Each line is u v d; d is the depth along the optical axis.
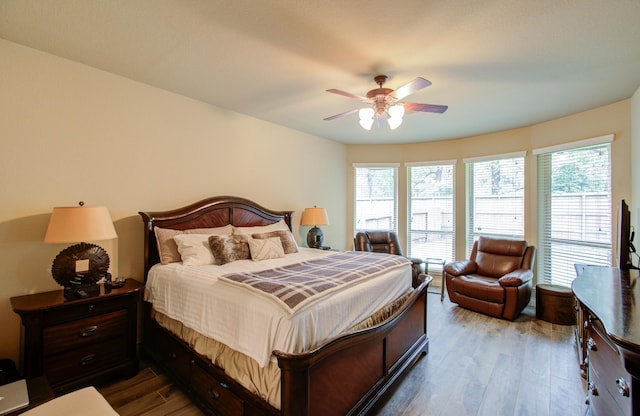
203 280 2.05
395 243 4.81
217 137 3.42
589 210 3.54
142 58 2.33
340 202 5.36
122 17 1.81
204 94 3.06
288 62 2.35
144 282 2.71
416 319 2.55
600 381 1.29
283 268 2.33
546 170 4.04
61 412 1.21
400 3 1.64
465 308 3.87
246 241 2.94
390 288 2.40
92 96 2.49
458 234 4.93
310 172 4.72
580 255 3.62
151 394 2.11
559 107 3.38
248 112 3.63
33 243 2.22
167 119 2.98
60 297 2.10
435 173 5.19
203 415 1.89
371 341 1.86
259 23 1.85
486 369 2.42
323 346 1.44
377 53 2.19
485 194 4.70
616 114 3.22
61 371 2.00
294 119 3.92
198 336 2.00
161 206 2.95
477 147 4.73
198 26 1.89
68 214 2.07
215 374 1.79
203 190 3.29
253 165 3.84
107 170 2.58
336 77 2.62
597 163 3.46
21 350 2.16
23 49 2.16
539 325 3.34
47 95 2.27
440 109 2.42
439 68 2.42
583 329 2.29
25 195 2.19
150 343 2.56
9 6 1.70
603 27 1.85
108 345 2.21
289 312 1.47
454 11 1.70
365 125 2.53
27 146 2.19
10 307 2.13
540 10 1.69
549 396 2.08
